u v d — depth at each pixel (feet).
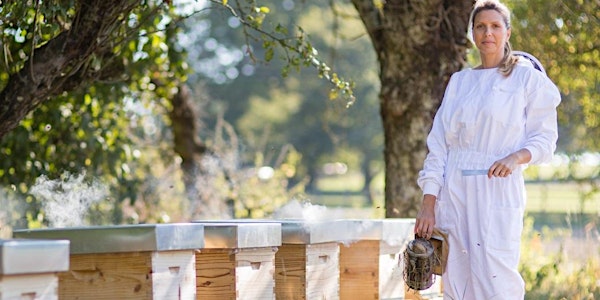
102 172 34.12
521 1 36.42
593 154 39.86
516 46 36.37
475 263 16.40
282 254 18.08
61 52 21.01
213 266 16.52
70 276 15.16
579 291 28.30
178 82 36.35
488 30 16.87
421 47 28.96
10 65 25.73
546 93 16.49
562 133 42.55
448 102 17.17
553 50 36.17
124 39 22.09
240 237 16.24
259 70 152.35
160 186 42.32
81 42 21.03
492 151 16.53
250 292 16.78
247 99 152.46
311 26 124.57
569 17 34.78
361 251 19.83
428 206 16.87
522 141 16.51
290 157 51.26
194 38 147.74
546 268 30.68
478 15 17.04
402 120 29.45
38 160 32.01
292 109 146.30
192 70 35.68
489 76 16.85
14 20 21.98
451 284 16.79
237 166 46.96
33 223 31.58
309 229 17.60
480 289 16.39
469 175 16.52
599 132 40.06
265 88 151.64
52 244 12.39
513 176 16.43
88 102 32.55
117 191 35.09
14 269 11.95
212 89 149.48
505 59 16.98
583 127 40.78
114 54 23.76
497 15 16.90
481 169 16.47
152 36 30.48
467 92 16.94
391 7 29.25
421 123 29.17
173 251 15.17
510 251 16.25
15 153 31.45
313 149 148.36
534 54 36.27
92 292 15.10
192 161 45.14
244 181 44.68
